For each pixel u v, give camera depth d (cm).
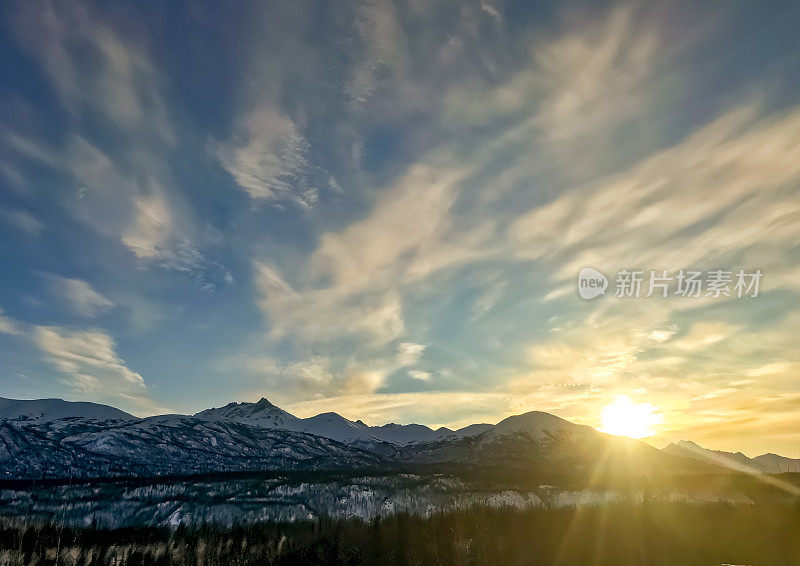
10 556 19375
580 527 19600
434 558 16525
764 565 13738
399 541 18625
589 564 14988
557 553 16275
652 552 15788
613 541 17300
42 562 19175
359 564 17275
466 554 16500
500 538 17838
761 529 16988
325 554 18762
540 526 19662
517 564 15400
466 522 19775
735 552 14938
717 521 19112
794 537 15500
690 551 15488
